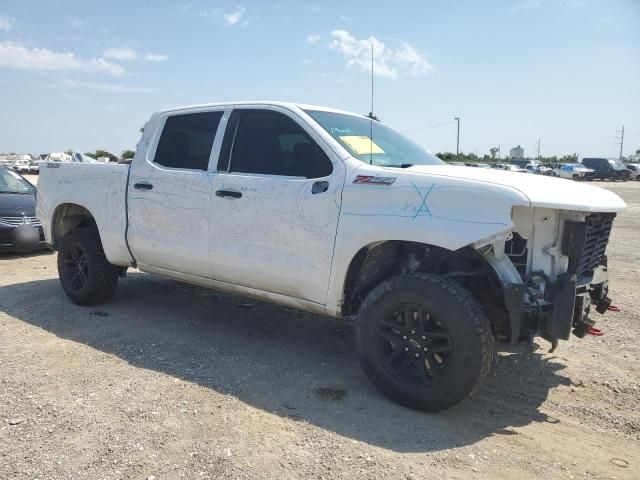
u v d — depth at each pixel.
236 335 5.11
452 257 3.77
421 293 3.46
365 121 4.85
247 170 4.52
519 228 3.53
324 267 3.94
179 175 4.88
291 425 3.40
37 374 4.07
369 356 3.73
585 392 4.02
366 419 3.50
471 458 3.08
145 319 5.50
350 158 3.97
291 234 4.10
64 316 5.55
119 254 5.45
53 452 3.03
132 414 3.47
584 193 3.62
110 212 5.45
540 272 3.54
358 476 2.87
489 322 3.47
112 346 4.70
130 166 5.34
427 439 3.27
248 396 3.79
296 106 4.39
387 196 3.65
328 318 5.73
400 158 4.39
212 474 2.86
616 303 6.32
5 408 3.52
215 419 3.44
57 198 6.03
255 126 4.56
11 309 5.79
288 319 5.65
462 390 3.38
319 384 4.03
